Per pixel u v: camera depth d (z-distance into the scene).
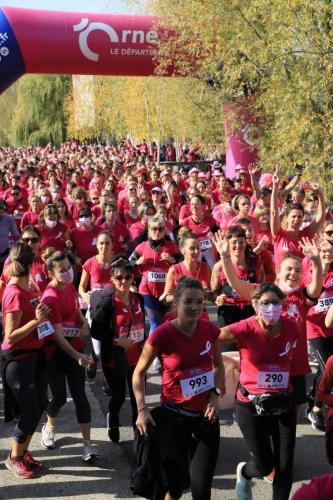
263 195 9.13
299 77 13.41
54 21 16.02
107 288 5.48
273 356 4.21
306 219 8.83
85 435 5.39
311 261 5.41
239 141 17.52
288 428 4.16
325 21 13.29
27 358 4.99
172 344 4.03
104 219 9.58
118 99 37.16
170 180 14.81
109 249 7.11
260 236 8.34
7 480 5.09
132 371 5.50
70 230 9.25
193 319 3.97
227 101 17.06
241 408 4.27
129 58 16.62
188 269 6.65
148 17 16.75
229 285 6.01
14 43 15.70
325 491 2.38
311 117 13.09
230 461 5.36
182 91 23.22
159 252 7.41
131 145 43.75
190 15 16.42
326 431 4.08
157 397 6.84
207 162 26.61
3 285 6.33
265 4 14.13
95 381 7.45
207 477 3.99
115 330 5.41
